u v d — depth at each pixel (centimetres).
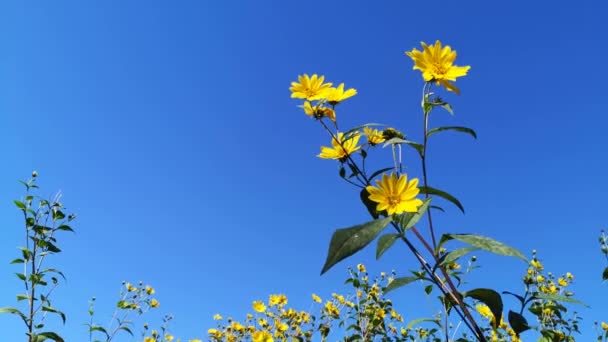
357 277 196
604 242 135
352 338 168
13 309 116
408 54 69
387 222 54
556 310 94
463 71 67
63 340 117
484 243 57
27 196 133
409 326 93
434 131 66
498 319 60
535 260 149
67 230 137
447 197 64
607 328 163
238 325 207
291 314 195
